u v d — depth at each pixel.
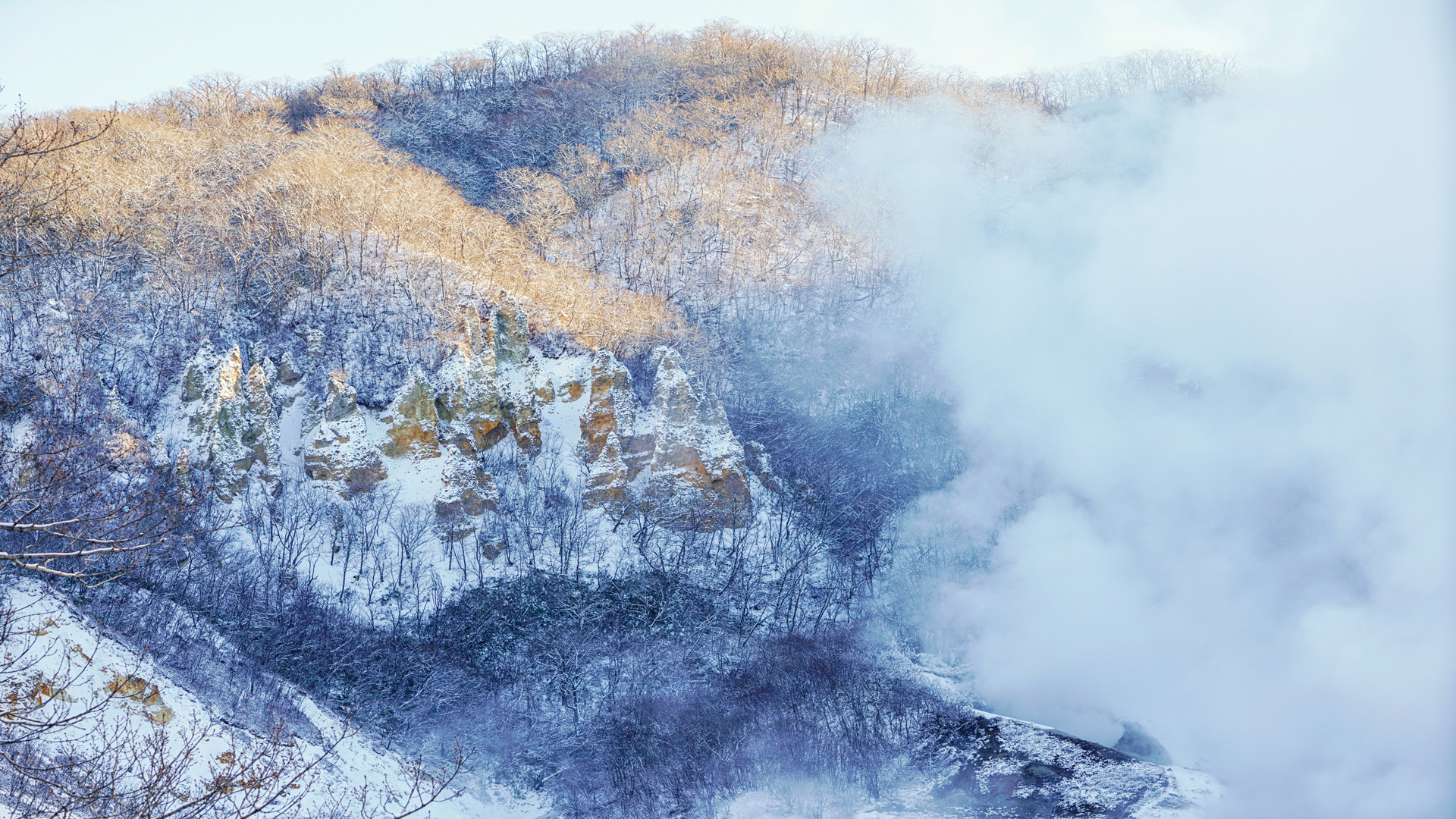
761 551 82.62
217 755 35.66
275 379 84.56
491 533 76.56
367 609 67.25
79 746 28.27
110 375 80.38
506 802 54.84
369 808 41.22
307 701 52.28
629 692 65.00
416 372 80.62
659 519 82.88
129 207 97.69
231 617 57.97
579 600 72.50
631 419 89.44
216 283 97.38
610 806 54.44
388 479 77.62
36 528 20.03
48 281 83.31
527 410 86.75
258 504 72.50
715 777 55.59
